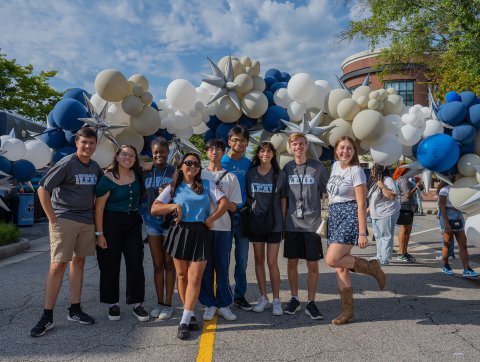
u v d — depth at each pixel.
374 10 10.73
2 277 6.19
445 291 5.34
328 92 5.60
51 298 3.90
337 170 4.34
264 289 4.60
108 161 5.11
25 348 3.49
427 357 3.29
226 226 4.27
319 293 5.32
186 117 5.54
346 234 4.07
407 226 7.37
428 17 9.74
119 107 5.26
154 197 4.45
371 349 3.47
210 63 5.24
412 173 5.05
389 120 5.10
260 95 5.27
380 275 4.28
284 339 3.71
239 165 4.70
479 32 8.82
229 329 3.98
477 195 4.61
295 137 4.46
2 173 4.94
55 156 5.16
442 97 14.52
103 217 4.17
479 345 3.53
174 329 3.98
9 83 24.61
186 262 3.94
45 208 3.86
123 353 3.40
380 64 13.37
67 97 5.23
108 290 4.19
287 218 4.45
